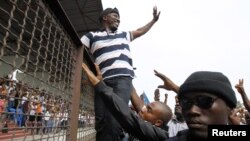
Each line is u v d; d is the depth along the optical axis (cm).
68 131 268
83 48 295
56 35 227
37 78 184
